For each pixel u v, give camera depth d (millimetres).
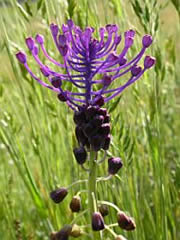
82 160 159
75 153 159
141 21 210
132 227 164
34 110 247
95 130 150
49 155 247
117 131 225
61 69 233
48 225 244
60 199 168
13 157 232
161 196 217
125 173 219
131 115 248
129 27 229
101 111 153
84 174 244
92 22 219
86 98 154
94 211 164
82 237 240
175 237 237
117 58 145
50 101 235
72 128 240
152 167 242
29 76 229
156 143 219
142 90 238
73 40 149
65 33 148
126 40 145
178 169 235
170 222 235
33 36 233
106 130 151
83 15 220
